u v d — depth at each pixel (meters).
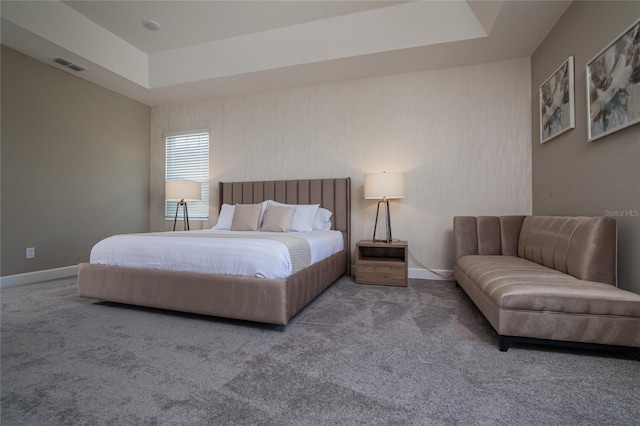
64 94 3.64
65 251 3.66
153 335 1.86
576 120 2.41
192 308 2.10
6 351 1.63
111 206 4.22
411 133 3.63
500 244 2.99
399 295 2.81
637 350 1.48
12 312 2.30
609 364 1.49
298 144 4.07
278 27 3.36
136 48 3.83
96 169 4.02
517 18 2.62
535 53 3.13
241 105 4.35
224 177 4.43
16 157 3.22
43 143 3.45
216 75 3.75
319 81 3.89
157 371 1.42
